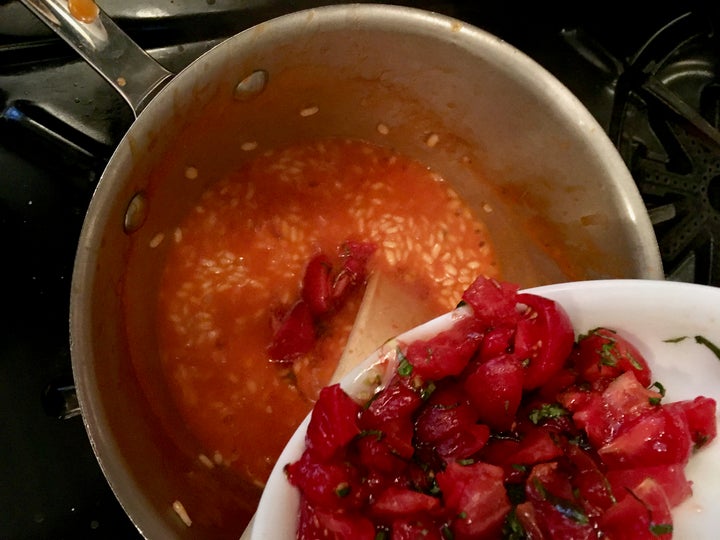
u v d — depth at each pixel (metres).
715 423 0.15
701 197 0.24
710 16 0.25
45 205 0.22
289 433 0.22
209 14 0.24
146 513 0.17
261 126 0.23
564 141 0.21
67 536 0.21
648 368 0.16
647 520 0.14
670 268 0.24
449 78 0.22
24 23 0.22
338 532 0.14
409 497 0.14
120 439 0.17
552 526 0.14
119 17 0.23
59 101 0.23
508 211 0.25
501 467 0.14
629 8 0.26
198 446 0.21
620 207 0.20
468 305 0.16
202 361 0.22
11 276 0.22
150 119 0.18
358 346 0.22
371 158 0.25
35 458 0.21
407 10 0.20
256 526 0.14
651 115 0.25
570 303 0.16
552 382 0.15
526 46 0.26
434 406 0.15
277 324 0.23
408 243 0.25
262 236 0.23
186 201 0.23
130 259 0.20
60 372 0.22
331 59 0.21
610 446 0.15
